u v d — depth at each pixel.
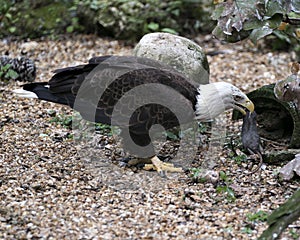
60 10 17.98
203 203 9.38
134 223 8.70
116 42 17.34
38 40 17.45
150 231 8.48
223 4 10.24
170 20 17.61
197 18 18.00
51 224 8.50
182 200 9.45
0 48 16.92
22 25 17.77
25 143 11.17
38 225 8.45
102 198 9.45
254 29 9.89
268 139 11.85
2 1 18.28
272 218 7.81
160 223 8.72
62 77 10.33
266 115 11.84
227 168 10.64
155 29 17.33
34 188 9.55
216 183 9.98
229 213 9.08
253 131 10.91
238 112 12.19
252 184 10.05
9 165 10.26
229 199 9.45
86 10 17.77
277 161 10.76
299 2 9.90
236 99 10.60
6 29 17.78
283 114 11.59
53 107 12.95
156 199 9.48
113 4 17.58
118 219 8.80
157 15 17.50
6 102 13.08
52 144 11.22
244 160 10.85
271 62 16.53
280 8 9.84
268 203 9.42
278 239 8.27
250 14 9.91
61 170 10.25
